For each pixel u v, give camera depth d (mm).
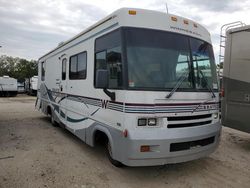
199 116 4496
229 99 6637
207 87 4711
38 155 5703
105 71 4195
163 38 4379
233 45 6484
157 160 3990
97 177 4527
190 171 4906
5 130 8352
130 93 3951
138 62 4105
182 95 4250
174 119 4168
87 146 6465
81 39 6043
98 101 5012
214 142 4809
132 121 3934
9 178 4434
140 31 4242
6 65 65312
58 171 4785
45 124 9562
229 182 4469
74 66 6504
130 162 3941
